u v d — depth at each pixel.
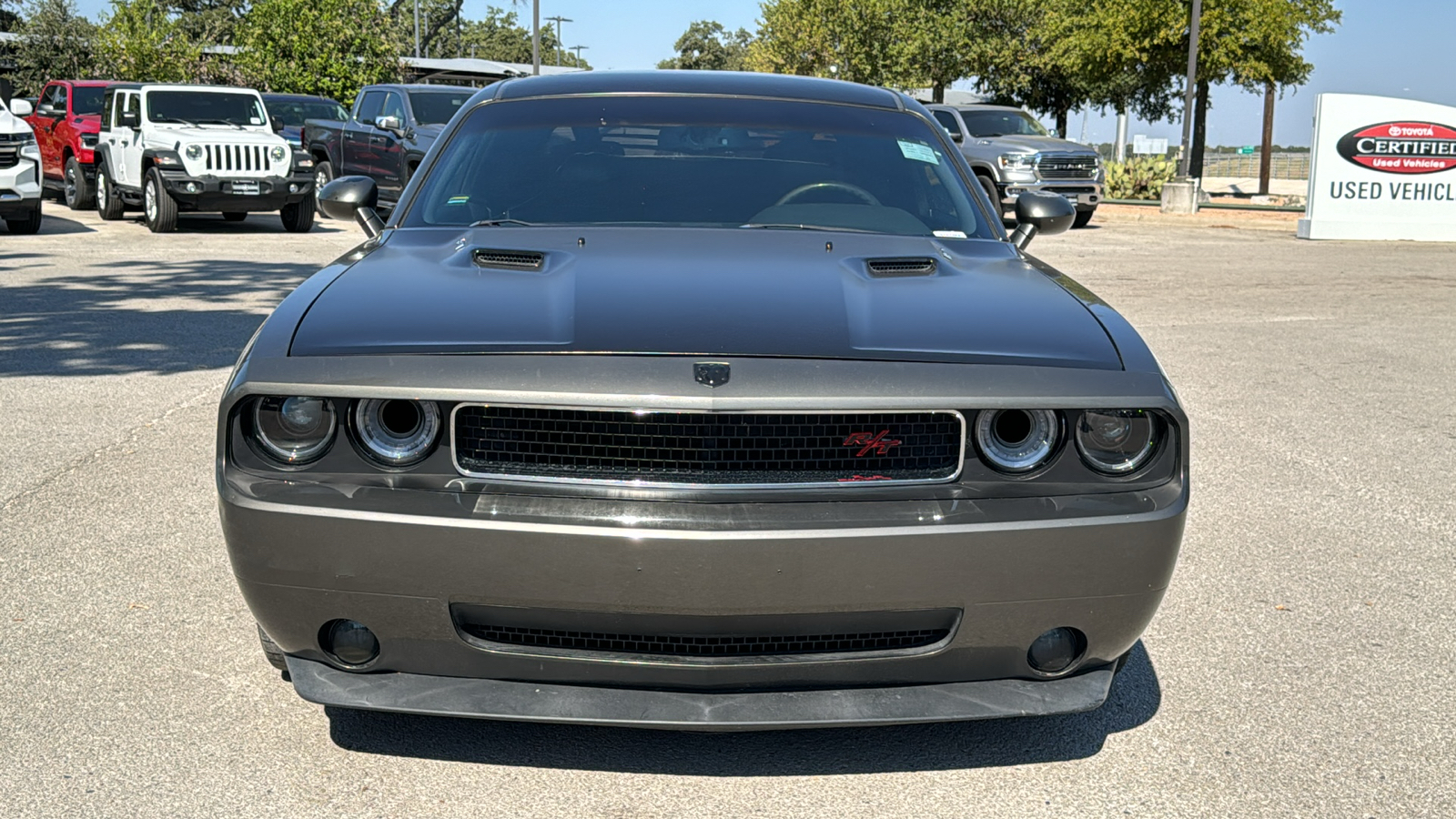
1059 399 2.47
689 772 2.77
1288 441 6.14
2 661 3.26
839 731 2.97
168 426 5.77
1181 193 24.72
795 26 40.94
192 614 3.60
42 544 4.16
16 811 2.55
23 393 6.40
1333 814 2.67
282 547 2.41
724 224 3.62
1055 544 2.43
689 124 4.01
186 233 15.41
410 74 39.91
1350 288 12.90
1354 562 4.36
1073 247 17.47
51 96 19.64
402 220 3.69
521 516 2.36
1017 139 21.03
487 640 2.51
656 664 2.46
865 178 3.86
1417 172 19.67
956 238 3.60
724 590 2.35
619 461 2.44
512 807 2.61
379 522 2.36
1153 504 2.49
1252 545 4.54
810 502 2.42
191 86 16.16
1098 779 2.79
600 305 2.70
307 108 21.16
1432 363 8.42
